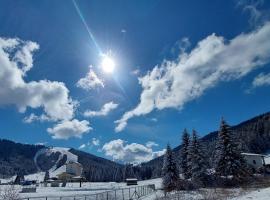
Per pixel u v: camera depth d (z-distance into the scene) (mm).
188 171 63594
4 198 24328
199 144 62281
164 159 61281
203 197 35938
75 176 125438
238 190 43312
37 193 55281
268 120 165500
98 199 44594
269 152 147125
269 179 55406
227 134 61188
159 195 47375
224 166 59094
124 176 162125
